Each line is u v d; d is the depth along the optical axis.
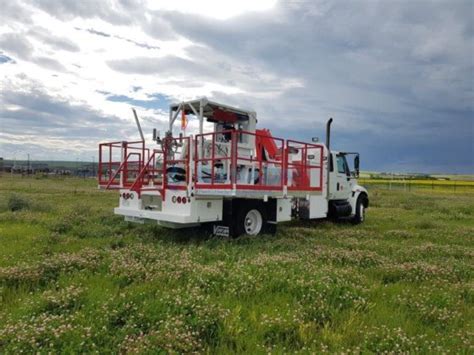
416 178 73.00
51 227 10.06
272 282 5.32
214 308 4.25
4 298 4.85
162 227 10.43
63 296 4.58
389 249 8.53
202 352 3.56
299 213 11.96
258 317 4.33
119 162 10.22
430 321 4.50
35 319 3.96
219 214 9.05
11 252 7.25
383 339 3.77
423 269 6.43
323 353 3.53
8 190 26.05
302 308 4.48
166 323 3.82
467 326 4.36
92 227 10.30
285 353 3.54
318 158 12.29
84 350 3.43
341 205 13.43
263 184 9.48
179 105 9.79
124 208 9.77
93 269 6.11
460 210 18.55
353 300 4.88
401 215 16.41
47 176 50.16
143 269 5.85
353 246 8.80
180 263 6.13
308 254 7.48
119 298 4.58
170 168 9.40
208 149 9.43
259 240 8.91
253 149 10.21
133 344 3.48
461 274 6.47
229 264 6.43
